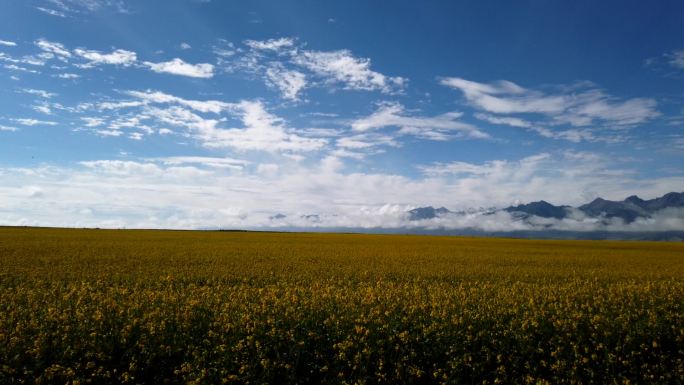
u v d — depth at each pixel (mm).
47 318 11188
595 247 59531
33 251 33062
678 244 75125
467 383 9852
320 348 10406
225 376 9555
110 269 23719
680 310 14000
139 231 78750
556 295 16719
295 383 9492
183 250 36750
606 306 14297
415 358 10266
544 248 53094
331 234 90938
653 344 10852
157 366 9859
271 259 31141
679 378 10234
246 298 14508
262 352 10039
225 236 65688
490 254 40469
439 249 46188
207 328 11312
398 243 57375
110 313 11930
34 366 9297
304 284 19875
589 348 11188
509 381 9945
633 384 10070
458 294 16078
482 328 11656
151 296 14383
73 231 67875
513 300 14797
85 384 9062
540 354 10781
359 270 25469
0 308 12766
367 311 12812
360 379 9406
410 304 13516
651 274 26281
